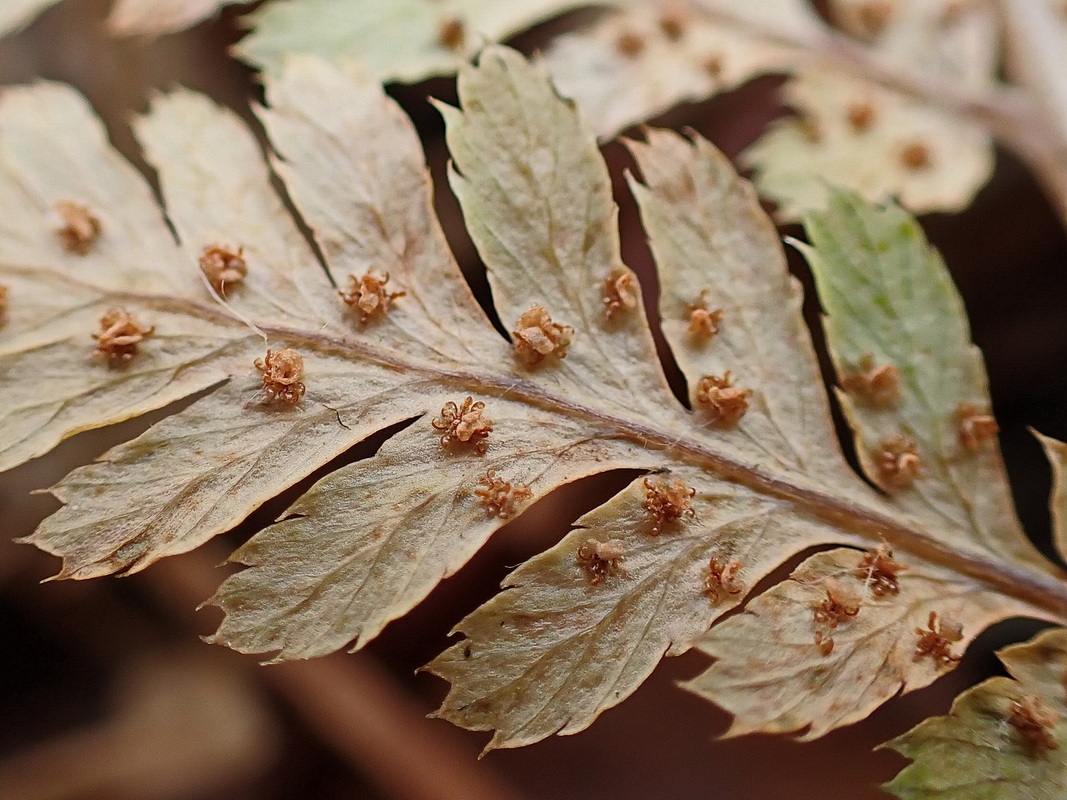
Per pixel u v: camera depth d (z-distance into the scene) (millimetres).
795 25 48
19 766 52
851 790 52
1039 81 48
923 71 48
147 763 53
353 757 53
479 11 45
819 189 47
